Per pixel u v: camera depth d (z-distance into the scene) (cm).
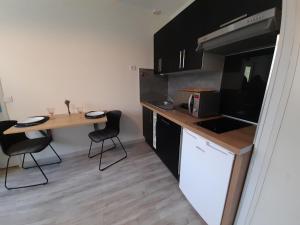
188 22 167
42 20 194
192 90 172
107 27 229
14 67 194
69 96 228
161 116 204
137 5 234
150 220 135
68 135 238
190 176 142
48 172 204
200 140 123
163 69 235
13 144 188
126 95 267
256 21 92
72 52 216
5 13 178
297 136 69
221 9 123
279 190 79
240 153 89
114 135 221
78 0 205
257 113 139
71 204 152
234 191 99
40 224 132
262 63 130
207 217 125
